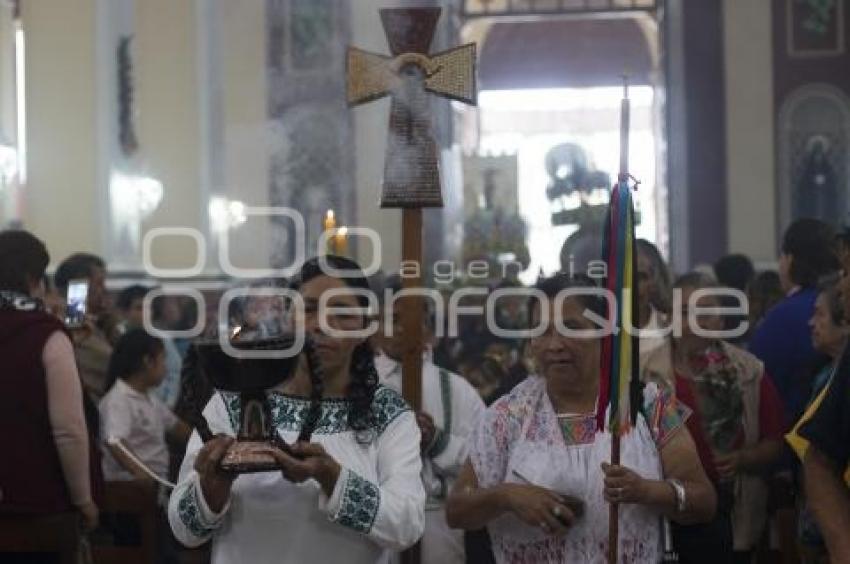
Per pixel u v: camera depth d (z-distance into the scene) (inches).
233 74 531.8
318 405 138.6
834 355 195.0
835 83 663.8
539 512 148.4
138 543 241.6
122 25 494.0
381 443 143.2
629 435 153.7
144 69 553.3
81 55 473.1
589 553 152.0
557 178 609.0
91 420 210.7
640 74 1010.1
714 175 668.1
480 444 158.1
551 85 1024.2
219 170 531.2
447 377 210.1
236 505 138.6
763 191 665.6
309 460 133.0
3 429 183.6
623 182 148.2
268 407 134.9
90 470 193.8
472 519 153.0
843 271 156.5
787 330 231.3
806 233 237.5
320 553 138.6
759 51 666.2
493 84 1024.9
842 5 661.9
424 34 202.8
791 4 665.6
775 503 225.0
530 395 158.6
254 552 138.4
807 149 664.4
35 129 474.0
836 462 140.0
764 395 213.2
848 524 138.5
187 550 269.6
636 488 146.3
